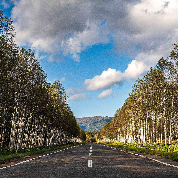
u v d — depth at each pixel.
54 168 8.92
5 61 20.58
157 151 20.64
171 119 26.66
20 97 24.55
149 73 31.25
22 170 8.57
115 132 72.00
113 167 9.22
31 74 26.08
